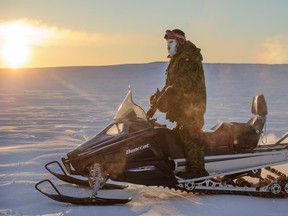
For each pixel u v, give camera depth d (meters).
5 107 28.02
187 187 6.27
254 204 5.93
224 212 5.54
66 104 30.20
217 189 6.34
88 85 60.09
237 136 6.44
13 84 65.19
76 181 7.01
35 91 48.62
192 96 6.25
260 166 6.52
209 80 60.50
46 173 7.98
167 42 6.48
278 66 86.94
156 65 95.19
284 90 43.16
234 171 6.43
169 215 5.41
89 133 14.45
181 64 6.27
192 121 6.24
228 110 23.42
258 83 54.53
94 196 5.87
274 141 11.80
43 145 11.61
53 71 96.06
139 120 6.23
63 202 5.95
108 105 28.89
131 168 6.12
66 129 15.84
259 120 6.58
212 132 6.44
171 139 6.27
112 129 6.25
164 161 6.20
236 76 68.75
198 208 5.73
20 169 8.36
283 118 19.56
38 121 19.14
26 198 6.25
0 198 6.25
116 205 5.88
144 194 6.59
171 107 6.26
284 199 6.29
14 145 11.87
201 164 6.27
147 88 50.19
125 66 96.31
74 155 6.07
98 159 6.06
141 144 6.14
